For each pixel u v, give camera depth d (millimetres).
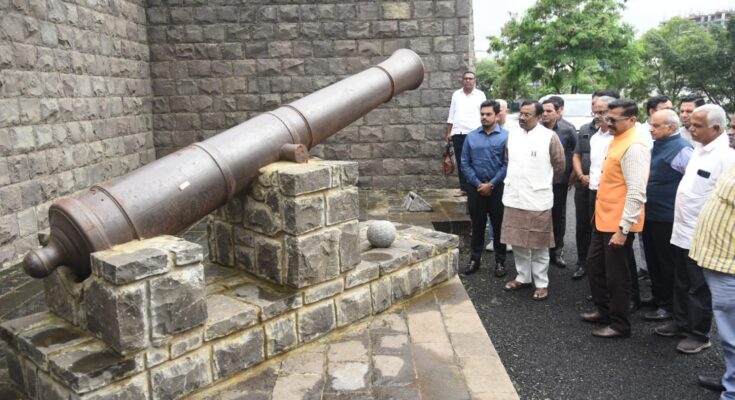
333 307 3295
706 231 2955
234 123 8305
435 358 3031
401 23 8102
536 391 3246
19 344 2570
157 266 2398
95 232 2455
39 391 2512
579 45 19531
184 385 2580
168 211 2746
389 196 7941
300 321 3111
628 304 3857
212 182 2951
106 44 6812
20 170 5121
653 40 25828
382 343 3221
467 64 8180
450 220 6289
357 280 3422
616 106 3625
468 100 7332
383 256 3764
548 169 4531
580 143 5273
